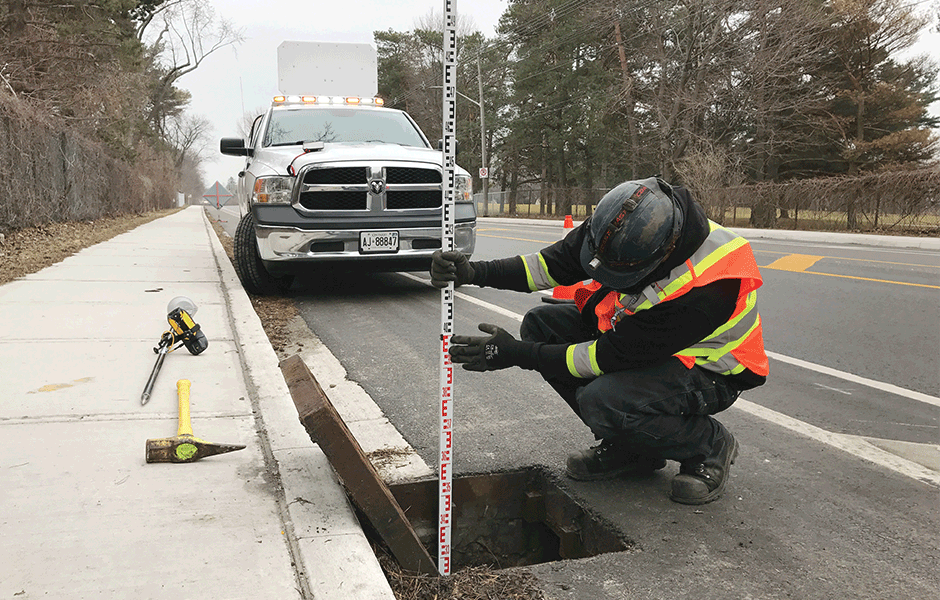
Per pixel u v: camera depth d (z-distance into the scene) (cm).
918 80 3045
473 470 281
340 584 185
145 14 2798
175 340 402
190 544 200
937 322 596
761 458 301
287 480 245
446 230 216
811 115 2902
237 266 661
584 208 3831
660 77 2841
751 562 217
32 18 1648
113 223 1753
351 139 716
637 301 228
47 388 334
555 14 3541
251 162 712
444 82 206
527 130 3856
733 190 2303
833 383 416
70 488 232
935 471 288
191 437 258
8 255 830
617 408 240
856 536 234
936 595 200
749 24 2516
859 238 1580
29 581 178
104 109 1908
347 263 613
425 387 390
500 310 618
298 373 243
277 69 882
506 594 201
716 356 241
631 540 231
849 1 2612
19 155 1080
